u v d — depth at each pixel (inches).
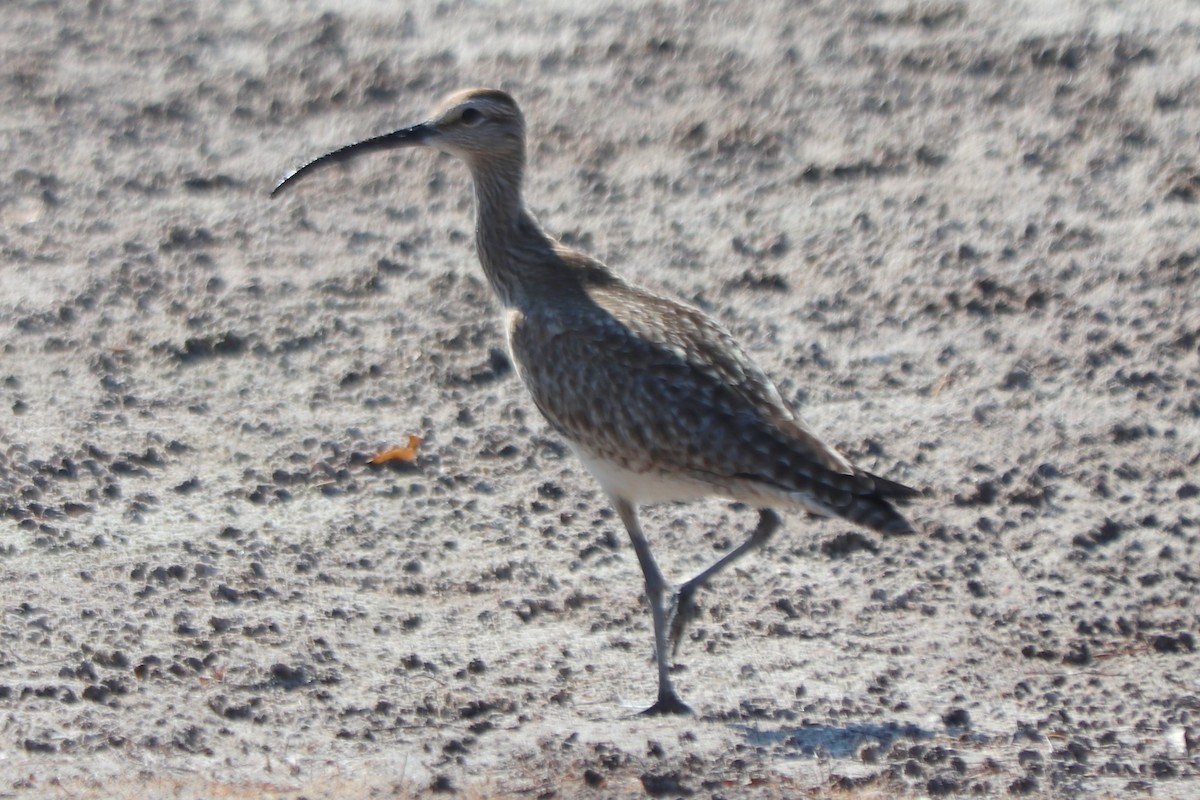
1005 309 607.5
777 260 649.0
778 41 803.4
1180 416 547.2
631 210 687.1
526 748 396.2
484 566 484.7
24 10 908.6
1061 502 510.0
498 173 479.8
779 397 424.2
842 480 396.5
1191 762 392.8
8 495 514.3
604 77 786.8
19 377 587.8
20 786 379.2
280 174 735.1
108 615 452.4
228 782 382.3
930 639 447.5
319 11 882.1
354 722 407.8
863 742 399.9
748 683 427.2
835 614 460.1
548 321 444.5
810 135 728.3
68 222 701.3
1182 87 727.1
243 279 652.7
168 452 545.6
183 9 899.4
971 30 792.9
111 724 403.2
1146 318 595.2
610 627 454.9
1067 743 399.2
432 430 557.3
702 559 488.4
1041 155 695.1
